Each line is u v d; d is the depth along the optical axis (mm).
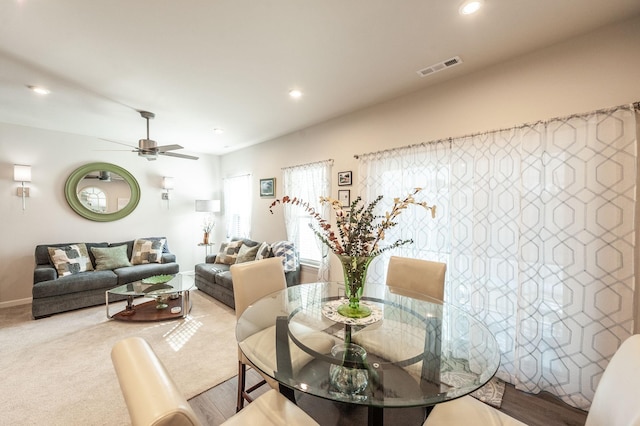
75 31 1793
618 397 940
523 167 2061
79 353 2559
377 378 1276
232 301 3668
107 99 2896
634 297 1694
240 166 5414
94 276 3754
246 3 1568
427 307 1972
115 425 1731
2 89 2637
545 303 1976
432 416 1222
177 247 5469
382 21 1729
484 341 1583
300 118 3555
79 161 4348
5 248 3799
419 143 2707
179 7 1593
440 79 2508
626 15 1680
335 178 3578
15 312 3545
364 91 2748
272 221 4660
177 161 5453
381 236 1612
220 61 2186
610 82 1781
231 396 2023
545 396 1980
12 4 1535
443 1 1556
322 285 2520
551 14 1668
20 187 3881
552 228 1945
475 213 2303
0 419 1768
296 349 1488
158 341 2811
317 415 1832
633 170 1684
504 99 2205
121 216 4770
